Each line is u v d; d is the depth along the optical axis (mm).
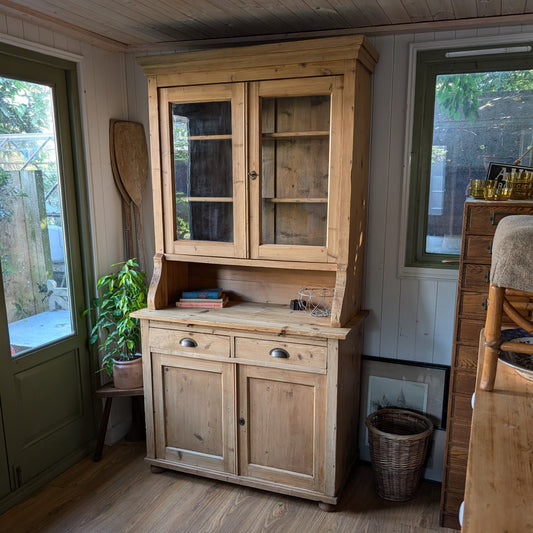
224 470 2387
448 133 2252
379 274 2449
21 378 2273
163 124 2320
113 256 2730
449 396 2057
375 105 2311
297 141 2150
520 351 1171
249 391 2271
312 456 2217
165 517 2189
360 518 2186
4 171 2131
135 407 2840
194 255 2387
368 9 1967
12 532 2086
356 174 2121
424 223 2348
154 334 2387
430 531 2104
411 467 2240
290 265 2215
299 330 2078
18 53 2098
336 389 2100
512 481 866
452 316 2359
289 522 2156
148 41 2500
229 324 2186
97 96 2529
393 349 2496
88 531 2102
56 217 2424
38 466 2398
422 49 2193
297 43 1986
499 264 1111
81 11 2025
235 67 2131
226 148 2258
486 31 2111
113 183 2689
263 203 2242
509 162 2188
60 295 2482
